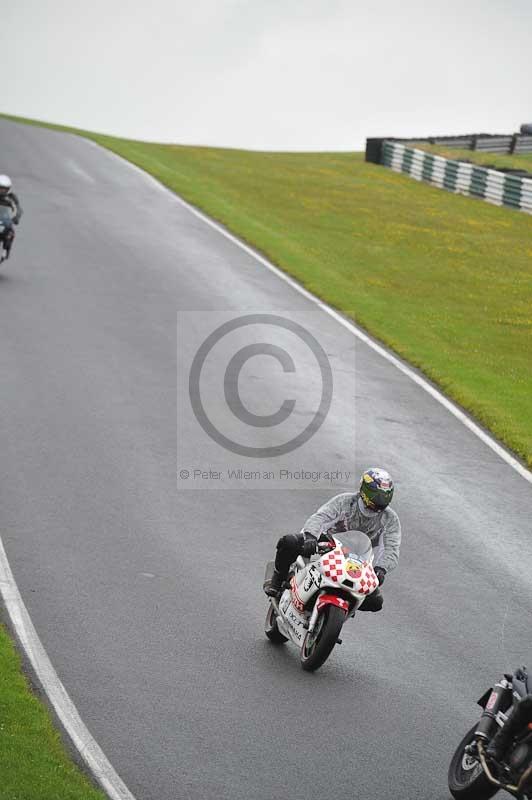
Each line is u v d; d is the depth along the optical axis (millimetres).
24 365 62281
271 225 121812
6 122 177750
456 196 162500
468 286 105625
